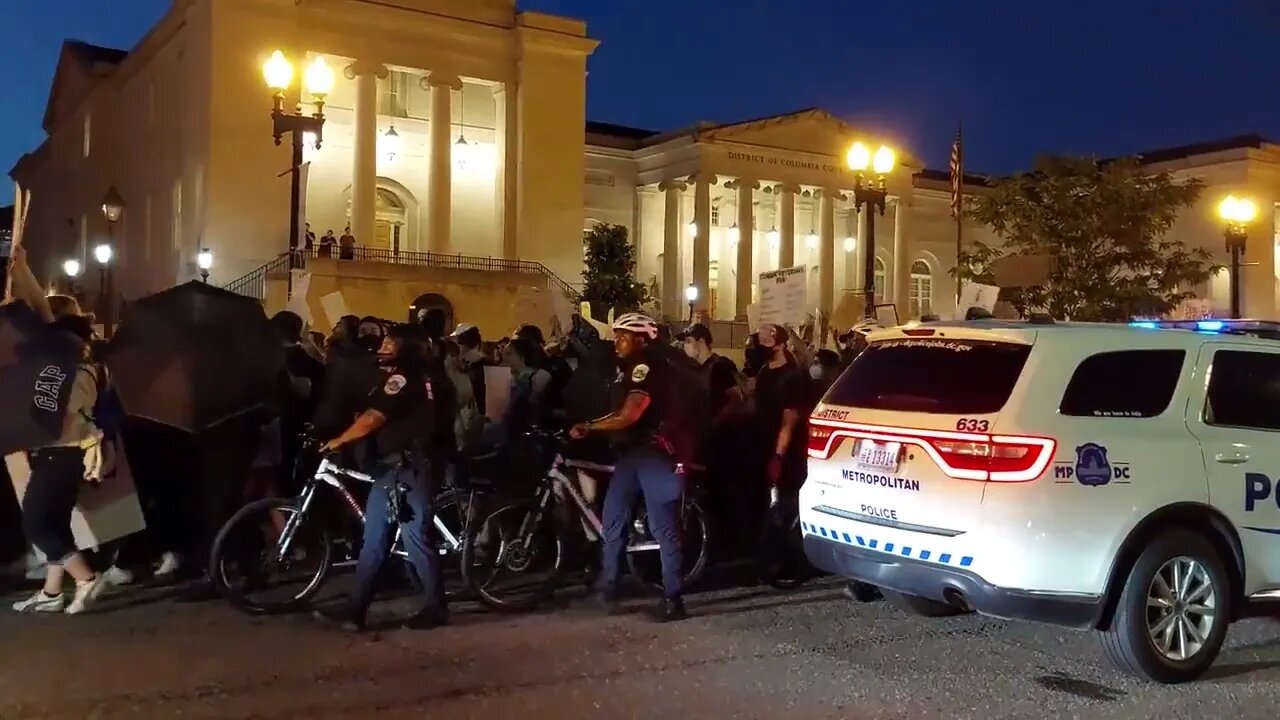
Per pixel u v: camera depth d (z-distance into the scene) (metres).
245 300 8.71
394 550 8.28
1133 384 6.67
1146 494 6.43
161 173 40.66
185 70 37.47
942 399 6.67
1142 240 31.17
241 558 7.85
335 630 7.52
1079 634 7.71
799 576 9.24
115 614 7.86
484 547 8.26
